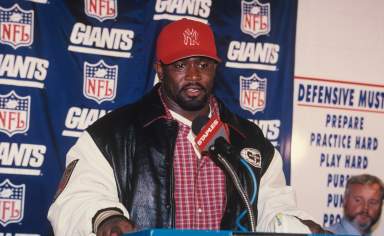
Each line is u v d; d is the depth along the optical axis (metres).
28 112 4.20
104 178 3.10
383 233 4.76
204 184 3.22
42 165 4.20
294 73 4.72
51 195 4.19
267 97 4.65
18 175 4.15
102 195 2.89
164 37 3.20
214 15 4.59
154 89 3.44
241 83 4.61
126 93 4.38
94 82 4.34
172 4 4.50
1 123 4.15
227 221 3.17
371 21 4.90
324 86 4.77
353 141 4.80
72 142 4.27
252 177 2.51
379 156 4.84
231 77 4.59
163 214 3.16
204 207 3.20
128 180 3.18
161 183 3.21
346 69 4.82
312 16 4.80
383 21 4.91
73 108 4.28
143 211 3.16
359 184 4.77
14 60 4.20
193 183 3.22
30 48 4.22
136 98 4.39
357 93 4.84
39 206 4.17
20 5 4.23
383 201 4.79
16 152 4.16
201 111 3.33
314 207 4.70
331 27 4.82
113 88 4.36
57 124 4.25
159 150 3.25
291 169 4.66
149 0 4.47
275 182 3.31
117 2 4.41
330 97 4.77
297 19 4.77
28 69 4.21
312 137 4.72
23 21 4.23
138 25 4.44
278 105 4.66
